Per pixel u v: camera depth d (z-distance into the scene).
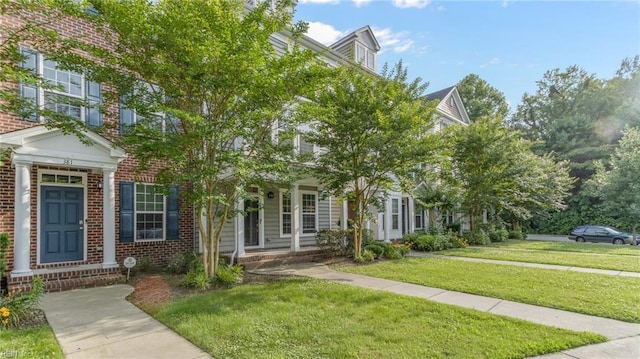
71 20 7.86
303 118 7.48
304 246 11.87
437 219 16.91
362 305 5.28
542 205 18.80
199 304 5.38
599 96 30.53
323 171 9.83
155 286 7.00
